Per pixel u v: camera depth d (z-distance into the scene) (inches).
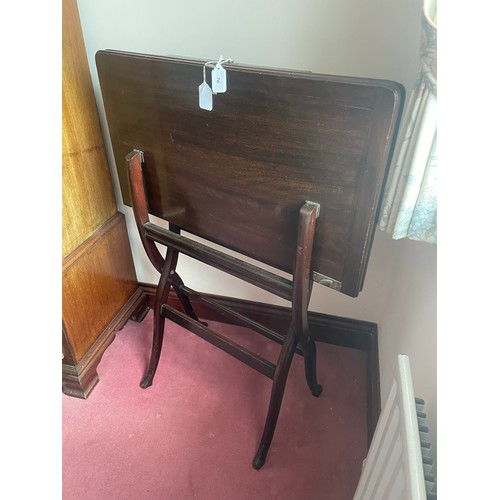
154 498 44.6
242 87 31.8
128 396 55.4
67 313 49.5
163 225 59.7
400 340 44.1
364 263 32.9
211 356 61.7
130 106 40.1
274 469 47.4
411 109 28.0
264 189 35.0
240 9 42.4
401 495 22.3
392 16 39.2
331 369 60.0
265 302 63.8
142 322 67.5
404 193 29.4
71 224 49.6
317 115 29.3
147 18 45.6
